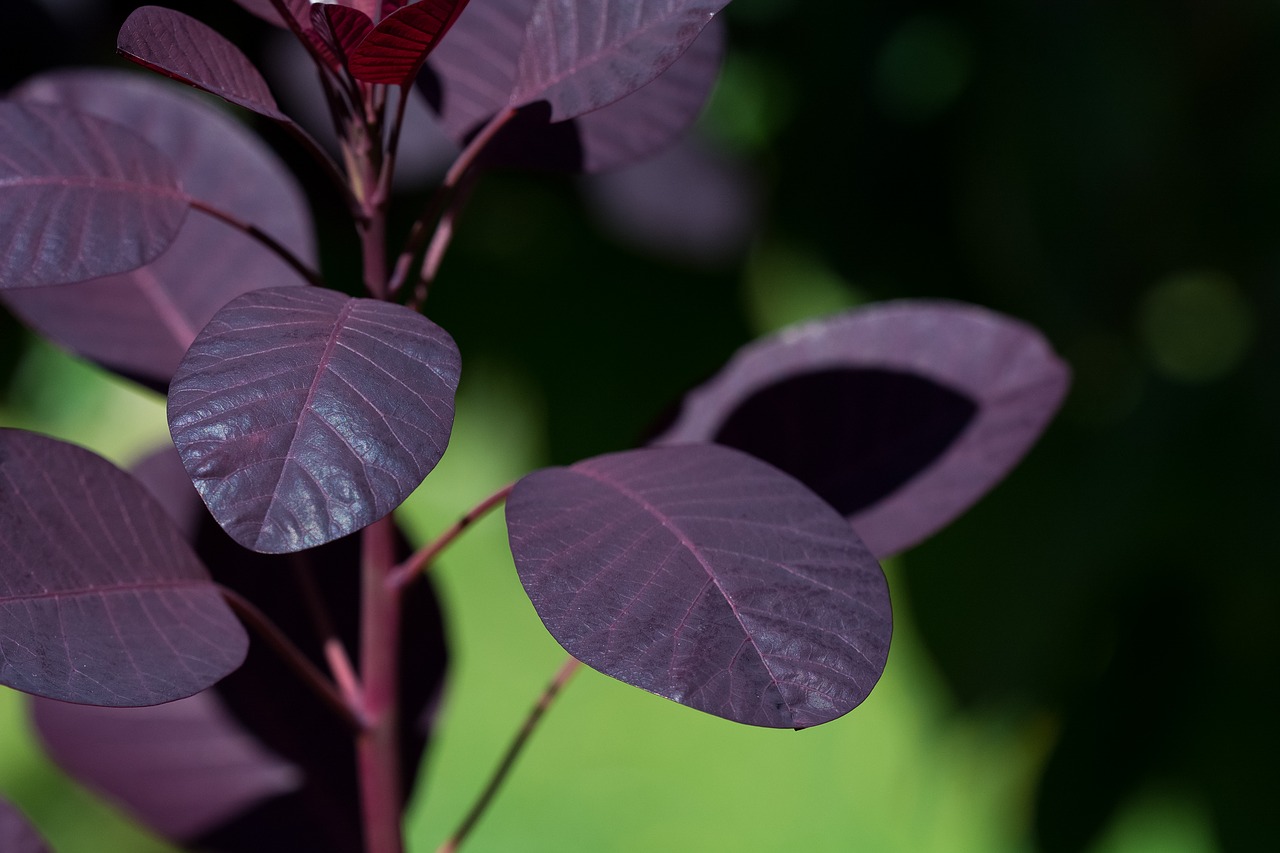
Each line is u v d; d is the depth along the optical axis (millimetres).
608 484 608
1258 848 1218
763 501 604
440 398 581
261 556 711
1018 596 1239
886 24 1180
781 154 1248
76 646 602
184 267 693
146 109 702
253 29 873
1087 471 1221
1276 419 1123
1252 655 1197
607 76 619
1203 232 1144
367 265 634
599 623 581
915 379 681
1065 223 1142
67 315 684
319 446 572
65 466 621
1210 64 1123
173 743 720
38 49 827
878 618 587
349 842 718
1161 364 1193
